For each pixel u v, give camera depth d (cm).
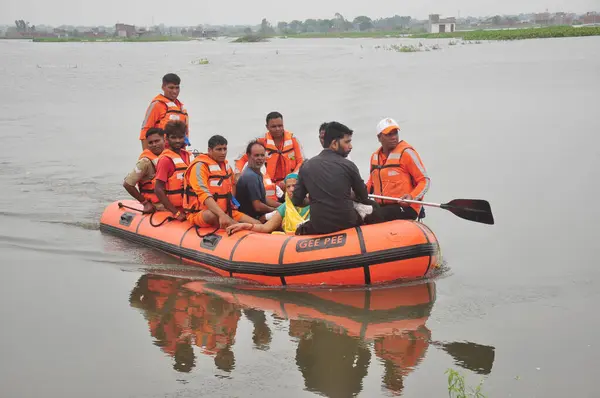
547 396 402
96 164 1168
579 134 1212
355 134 1288
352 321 520
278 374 438
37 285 608
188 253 675
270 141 769
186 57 4212
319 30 19288
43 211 878
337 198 593
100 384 427
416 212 653
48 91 2273
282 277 601
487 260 640
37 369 446
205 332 505
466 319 516
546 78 2108
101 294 588
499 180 921
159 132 747
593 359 445
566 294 555
